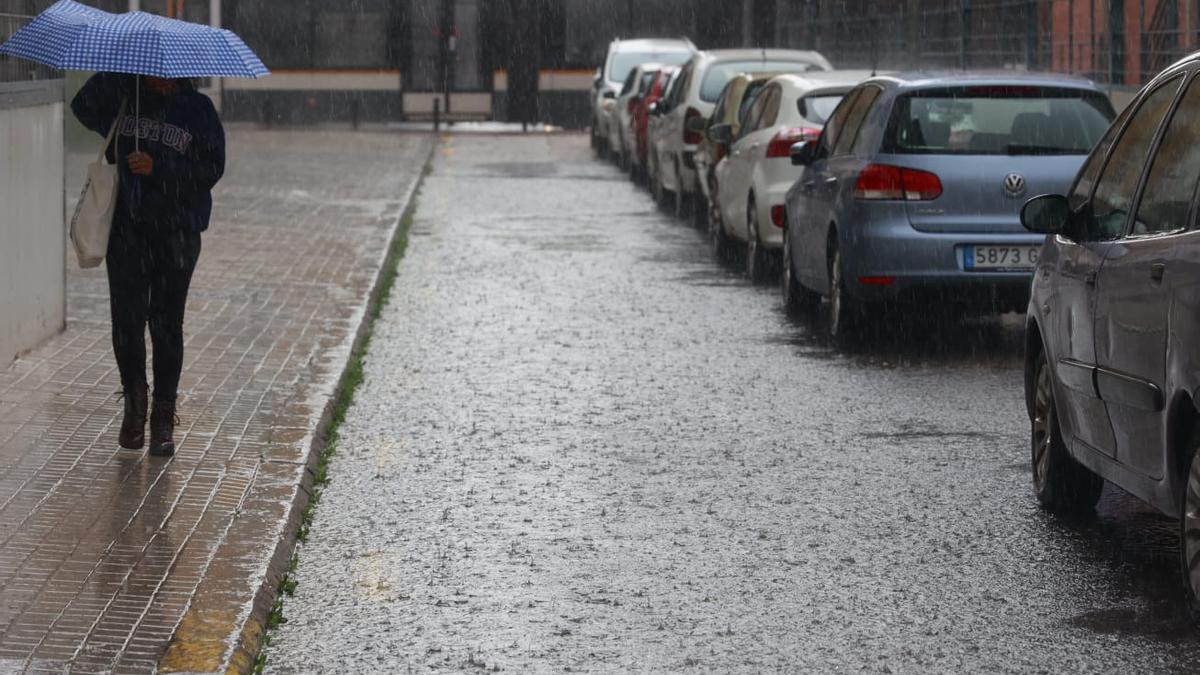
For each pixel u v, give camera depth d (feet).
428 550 24.98
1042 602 22.38
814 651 20.45
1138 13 68.85
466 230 73.72
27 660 18.97
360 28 150.00
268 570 22.86
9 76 36.32
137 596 21.44
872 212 41.86
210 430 31.37
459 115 151.94
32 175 38.11
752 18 145.89
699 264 61.67
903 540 25.52
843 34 124.16
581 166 115.75
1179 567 23.79
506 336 45.21
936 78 43.06
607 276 58.08
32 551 23.27
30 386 34.58
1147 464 22.61
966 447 31.96
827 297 45.01
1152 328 21.97
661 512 27.17
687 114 76.84
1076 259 25.48
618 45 129.29
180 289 28.96
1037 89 42.50
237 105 149.48
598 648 20.58
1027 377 28.12
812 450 31.71
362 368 40.16
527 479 29.40
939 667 19.85
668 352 42.78
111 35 27.55
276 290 50.49
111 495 26.45
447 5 150.82
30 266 38.11
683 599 22.58
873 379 39.06
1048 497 26.96
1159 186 23.12
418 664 20.03
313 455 30.27
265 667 19.93
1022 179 41.55
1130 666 19.85
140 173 28.17
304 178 95.30
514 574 23.75
